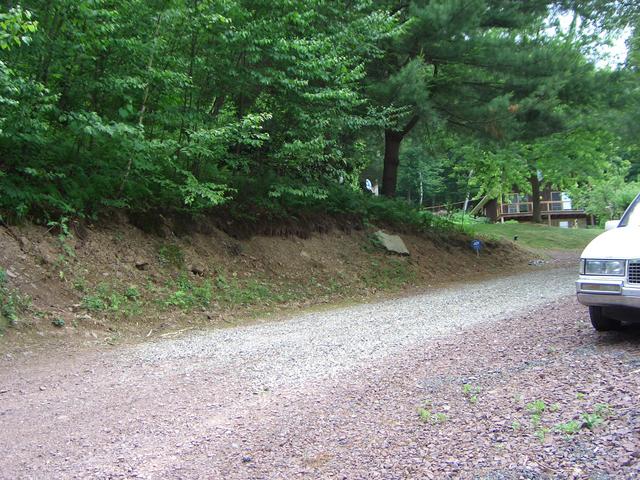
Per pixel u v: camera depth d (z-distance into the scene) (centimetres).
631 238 531
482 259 1950
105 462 369
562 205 5441
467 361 529
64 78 977
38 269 860
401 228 1834
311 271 1327
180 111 1104
